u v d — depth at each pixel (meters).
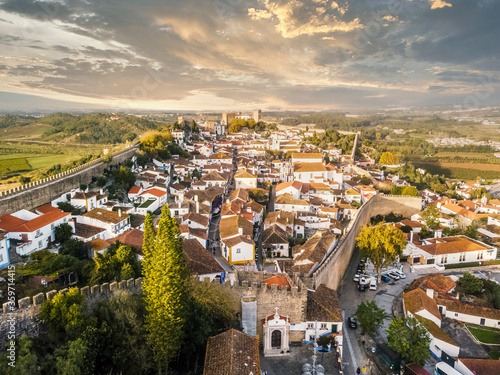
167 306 35.78
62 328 34.19
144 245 38.50
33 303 33.50
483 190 161.38
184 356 41.38
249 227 85.81
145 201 96.50
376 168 198.25
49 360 30.84
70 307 34.09
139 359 35.97
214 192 115.44
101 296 39.84
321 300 51.44
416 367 47.16
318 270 56.97
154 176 116.50
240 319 47.19
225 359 36.25
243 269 70.88
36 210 72.38
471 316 62.06
